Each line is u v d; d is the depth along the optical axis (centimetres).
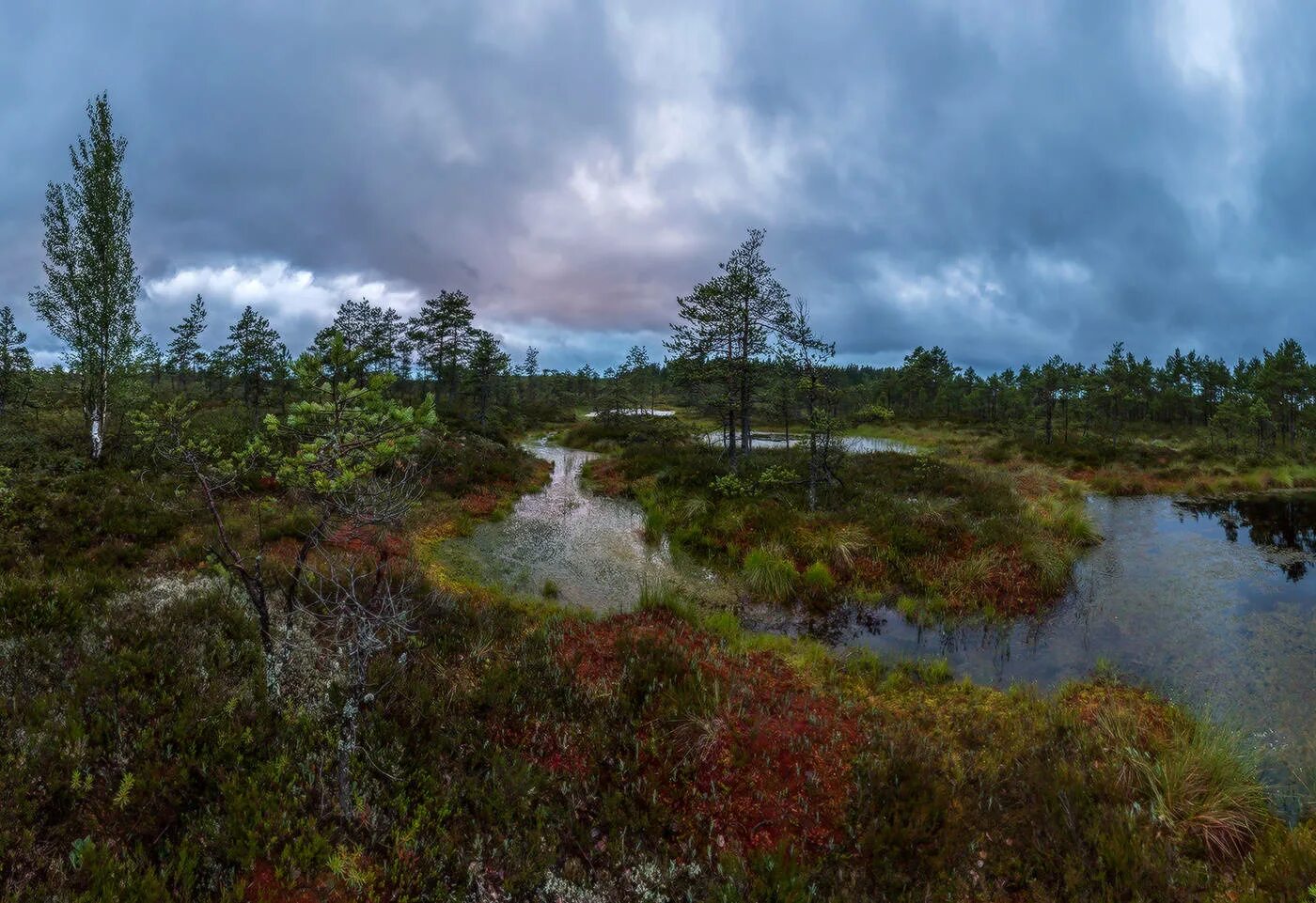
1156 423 5966
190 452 601
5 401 2123
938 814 488
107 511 1059
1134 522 1773
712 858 460
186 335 2969
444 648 707
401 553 1139
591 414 5962
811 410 1553
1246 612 1070
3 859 342
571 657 738
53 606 621
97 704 482
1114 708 711
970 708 722
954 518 1405
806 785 536
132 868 354
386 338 4094
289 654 580
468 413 4156
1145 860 438
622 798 500
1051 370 3494
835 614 1059
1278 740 673
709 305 1883
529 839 447
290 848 390
